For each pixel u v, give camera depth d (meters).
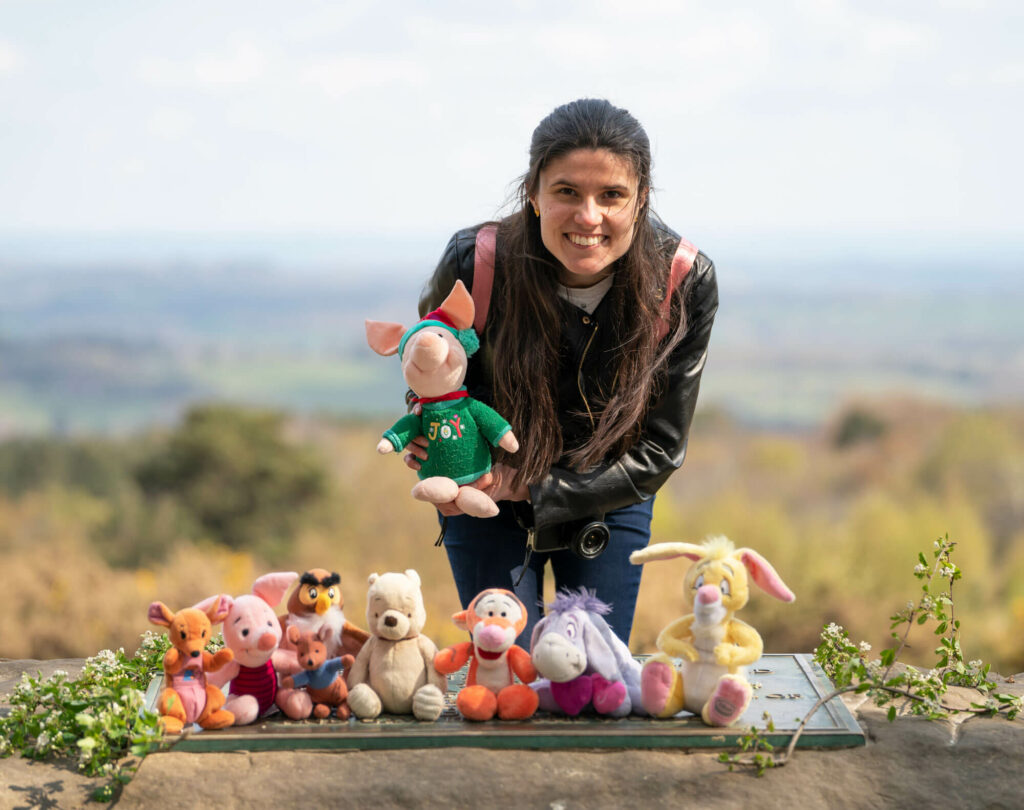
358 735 2.55
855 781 2.47
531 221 2.82
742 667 2.77
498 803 2.38
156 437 29.61
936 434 38.16
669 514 18.62
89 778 2.52
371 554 18.48
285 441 22.97
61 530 21.89
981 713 2.82
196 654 2.55
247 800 2.39
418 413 2.81
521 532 2.96
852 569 15.21
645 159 2.71
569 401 2.90
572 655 2.55
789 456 38.94
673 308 2.85
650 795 2.42
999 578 18.31
